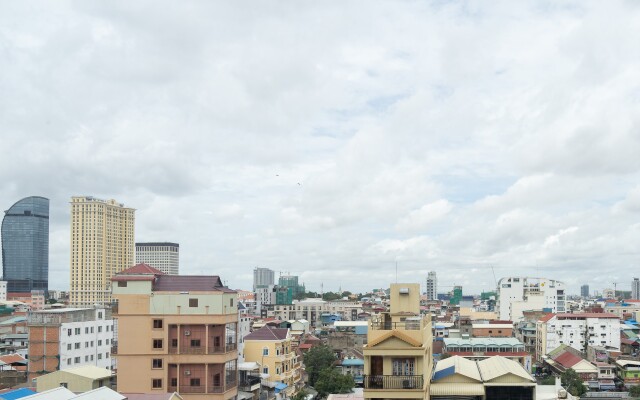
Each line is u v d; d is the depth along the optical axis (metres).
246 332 191.62
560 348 194.00
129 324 82.88
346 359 179.50
